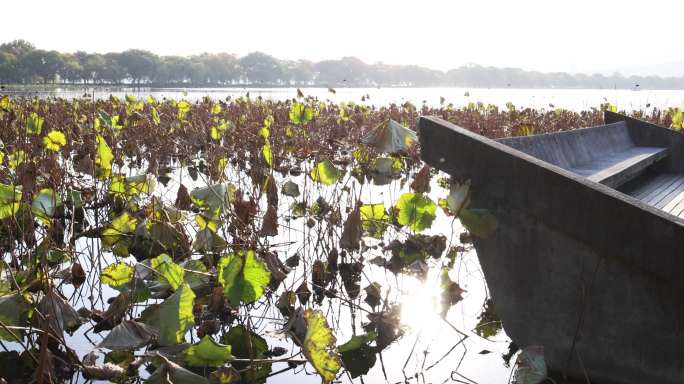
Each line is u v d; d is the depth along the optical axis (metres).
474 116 11.47
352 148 8.00
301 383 2.25
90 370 2.12
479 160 2.27
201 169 7.25
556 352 2.20
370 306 3.14
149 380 1.91
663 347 1.88
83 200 4.87
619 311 1.96
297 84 165.25
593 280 2.01
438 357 2.51
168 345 2.28
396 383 2.26
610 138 4.02
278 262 3.35
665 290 1.83
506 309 2.33
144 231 3.54
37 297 2.59
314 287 3.45
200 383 1.91
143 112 10.36
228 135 8.20
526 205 2.12
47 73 108.06
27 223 3.77
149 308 2.45
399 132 3.30
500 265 2.30
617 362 2.02
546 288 2.17
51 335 2.24
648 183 3.80
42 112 9.79
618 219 1.84
